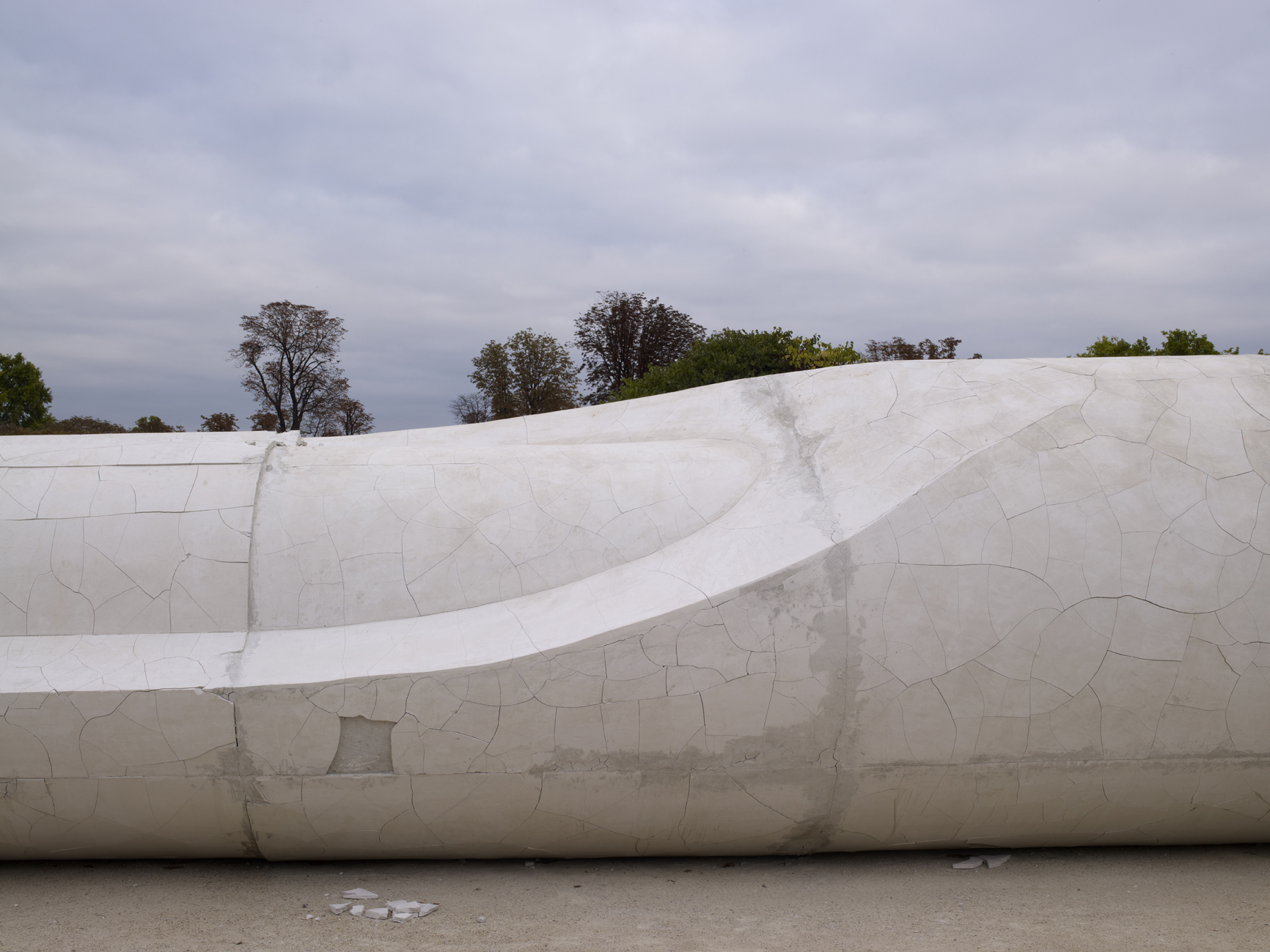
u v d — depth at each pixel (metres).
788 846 3.66
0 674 3.23
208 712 3.24
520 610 3.59
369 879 3.51
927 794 3.52
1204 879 3.61
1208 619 3.46
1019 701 3.45
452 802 3.38
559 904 3.31
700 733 3.40
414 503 3.82
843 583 3.45
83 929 3.05
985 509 3.56
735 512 3.90
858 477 3.84
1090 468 3.66
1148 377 4.04
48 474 3.69
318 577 3.60
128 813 3.33
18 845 3.40
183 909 3.22
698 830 3.55
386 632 3.52
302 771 3.29
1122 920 3.24
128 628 3.43
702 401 4.95
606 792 3.42
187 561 3.53
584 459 4.16
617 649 3.35
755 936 3.08
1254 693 3.48
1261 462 3.69
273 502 3.74
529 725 3.33
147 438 4.10
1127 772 3.51
